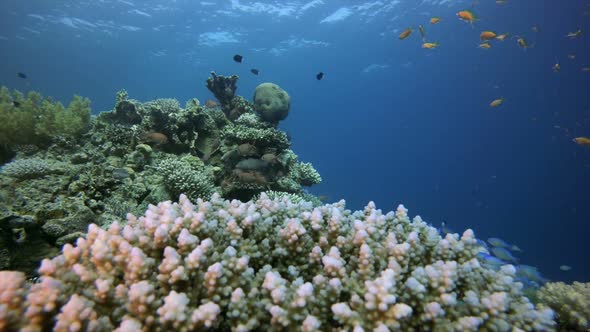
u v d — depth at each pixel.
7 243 3.65
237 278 2.11
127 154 7.46
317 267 2.48
